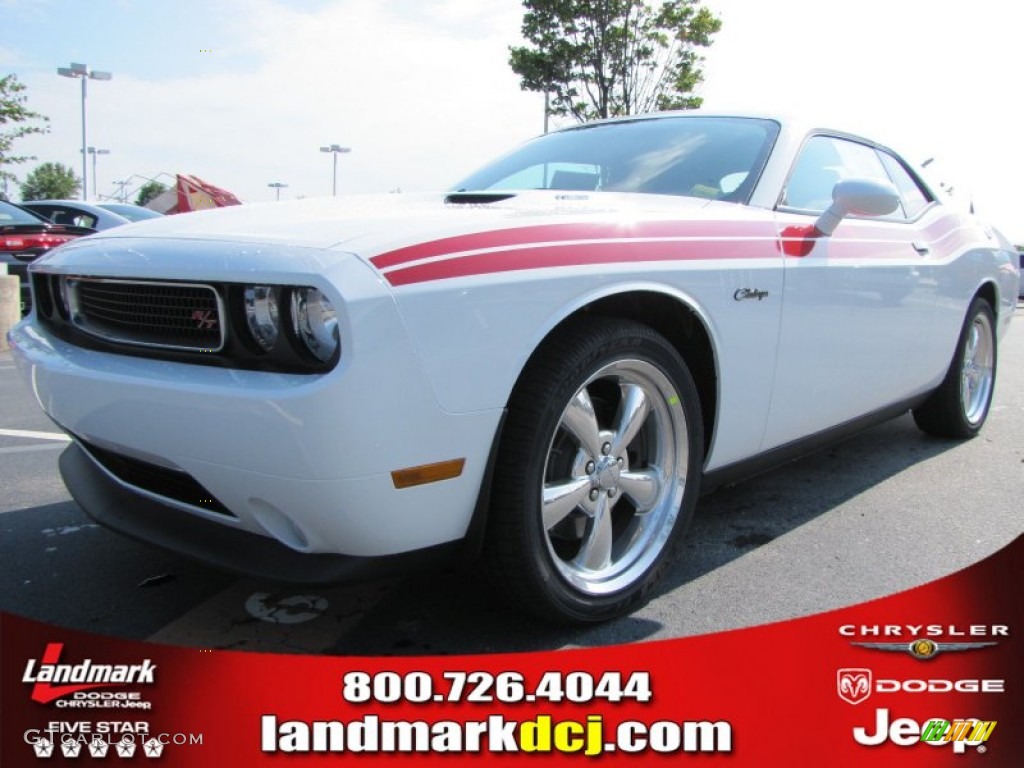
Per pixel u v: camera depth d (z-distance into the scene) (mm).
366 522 1782
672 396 2369
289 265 1743
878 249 3160
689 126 3219
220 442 1797
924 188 3900
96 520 2232
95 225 11141
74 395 2070
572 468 2201
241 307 1810
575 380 2047
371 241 1808
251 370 1813
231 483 1839
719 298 2395
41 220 9680
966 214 4152
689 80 17141
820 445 3162
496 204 2350
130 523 2168
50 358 2170
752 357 2549
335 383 1667
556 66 16844
